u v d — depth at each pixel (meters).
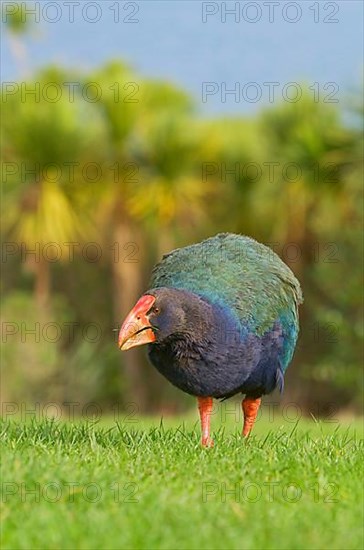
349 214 24.06
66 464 6.86
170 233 25.64
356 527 5.68
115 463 7.07
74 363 24.75
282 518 5.79
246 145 25.23
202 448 8.03
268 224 25.33
